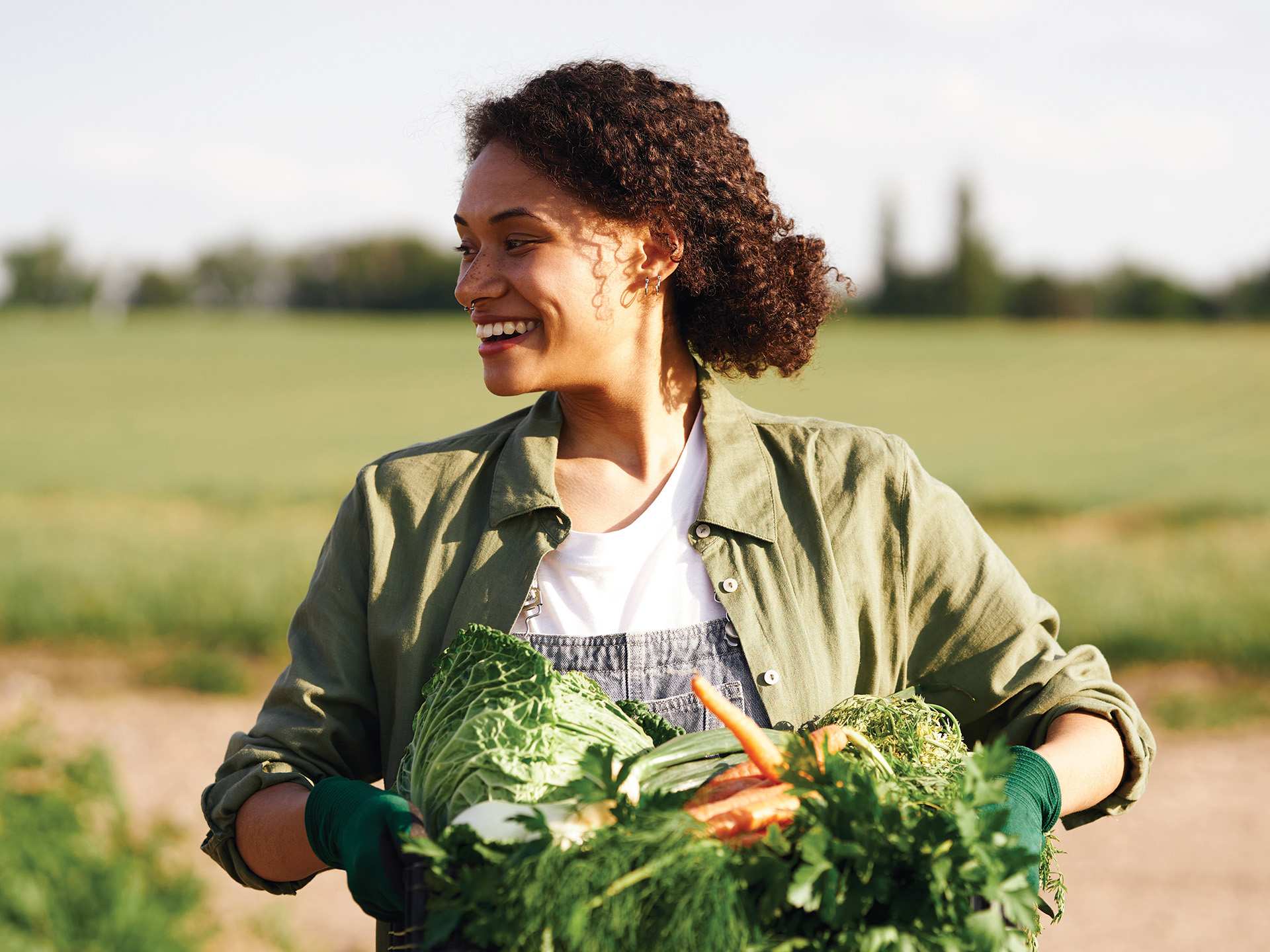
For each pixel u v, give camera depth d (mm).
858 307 81125
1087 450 29844
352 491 2180
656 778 1685
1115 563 15789
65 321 66750
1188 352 51156
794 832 1527
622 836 1464
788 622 2012
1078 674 2135
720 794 1637
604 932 1407
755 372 2287
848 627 2059
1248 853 8359
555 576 2045
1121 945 6996
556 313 1992
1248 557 16391
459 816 1589
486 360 2045
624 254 2029
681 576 2035
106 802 6078
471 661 1838
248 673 12812
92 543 17391
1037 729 2107
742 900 1458
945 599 2145
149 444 31172
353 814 1717
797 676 1987
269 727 2066
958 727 1962
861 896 1460
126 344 53188
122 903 5301
